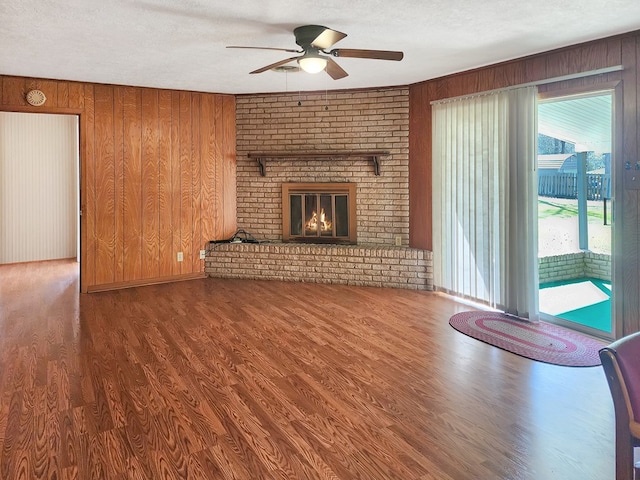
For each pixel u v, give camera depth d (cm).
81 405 261
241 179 624
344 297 508
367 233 583
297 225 612
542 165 511
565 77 387
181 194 591
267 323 414
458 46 388
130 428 237
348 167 584
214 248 610
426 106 528
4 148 700
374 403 265
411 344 362
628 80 352
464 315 439
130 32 349
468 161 476
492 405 263
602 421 246
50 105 509
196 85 548
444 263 515
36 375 301
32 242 734
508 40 373
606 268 505
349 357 335
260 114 607
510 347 355
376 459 212
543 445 223
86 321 421
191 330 395
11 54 409
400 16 319
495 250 452
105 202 545
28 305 476
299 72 478
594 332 386
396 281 551
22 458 211
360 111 571
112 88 540
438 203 518
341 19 325
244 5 298
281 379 297
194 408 259
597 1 294
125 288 556
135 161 559
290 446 222
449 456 214
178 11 308
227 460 211
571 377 301
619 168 362
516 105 423
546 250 537
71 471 202
